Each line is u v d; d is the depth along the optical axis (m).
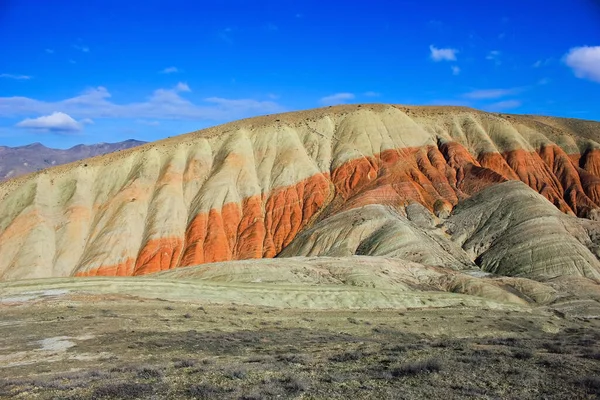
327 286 52.91
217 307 41.22
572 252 74.31
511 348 25.19
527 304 58.59
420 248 78.50
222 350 25.95
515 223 84.88
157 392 15.99
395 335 35.94
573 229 83.06
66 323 31.73
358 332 36.22
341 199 109.75
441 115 138.75
